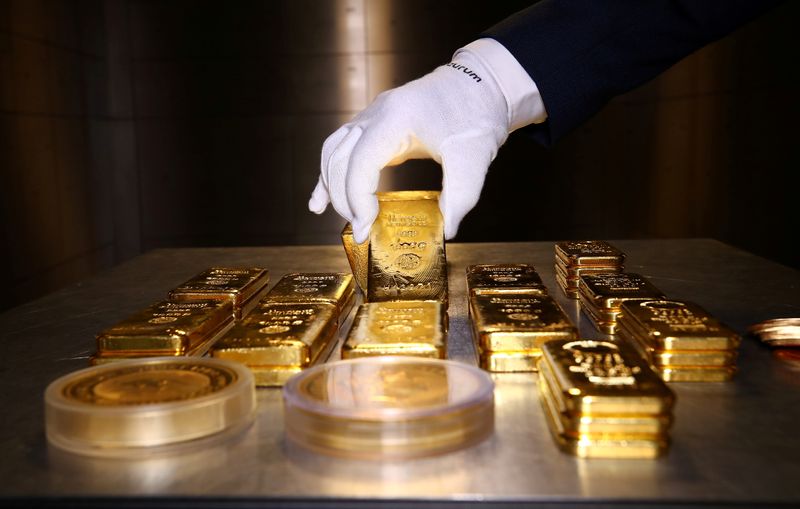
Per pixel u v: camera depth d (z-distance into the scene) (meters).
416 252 0.98
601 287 0.94
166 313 0.86
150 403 0.59
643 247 1.52
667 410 0.55
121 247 4.07
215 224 4.05
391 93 0.87
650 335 0.73
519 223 4.04
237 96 3.96
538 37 0.88
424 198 0.99
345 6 3.87
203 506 0.50
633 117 3.95
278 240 4.06
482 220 4.05
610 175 4.00
